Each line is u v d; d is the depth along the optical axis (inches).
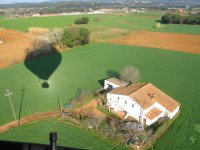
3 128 1690.5
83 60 3344.0
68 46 3949.3
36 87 2407.7
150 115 1720.0
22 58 3420.3
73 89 2345.0
